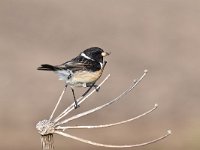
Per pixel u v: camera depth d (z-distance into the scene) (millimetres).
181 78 24266
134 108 22234
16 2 30547
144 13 29438
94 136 19984
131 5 30156
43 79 23734
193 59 25641
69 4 30453
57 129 6762
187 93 23312
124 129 20672
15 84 23531
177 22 28484
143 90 23203
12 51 26078
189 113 22156
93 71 9031
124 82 23609
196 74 24578
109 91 22766
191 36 27438
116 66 24828
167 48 26531
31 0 30812
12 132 20406
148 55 25938
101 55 9242
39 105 22203
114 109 21875
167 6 29844
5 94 22906
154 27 28219
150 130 20734
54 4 30562
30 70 24594
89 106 21797
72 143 19172
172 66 25109
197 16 28828
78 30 28281
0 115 21578
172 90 23422
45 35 27766
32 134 20406
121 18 29109
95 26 28578
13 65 24938
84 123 21094
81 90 22172
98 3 30516
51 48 26703
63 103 21922
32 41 27203
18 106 22188
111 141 19641
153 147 19500
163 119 21688
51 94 22812
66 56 26250
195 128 20938
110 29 28344
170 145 19781
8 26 28438
